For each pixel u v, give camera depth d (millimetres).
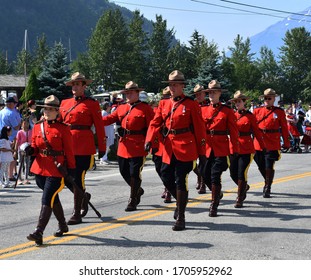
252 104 25453
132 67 81562
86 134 7691
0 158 11000
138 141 8328
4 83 47188
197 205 8867
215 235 6703
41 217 6270
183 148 7133
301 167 14906
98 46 79875
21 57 96312
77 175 7539
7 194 10141
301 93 104250
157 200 9414
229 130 8234
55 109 6449
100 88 70188
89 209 8570
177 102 7246
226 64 77625
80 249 6062
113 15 82688
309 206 8727
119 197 9766
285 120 9789
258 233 6809
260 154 9773
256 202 9133
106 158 15914
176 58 84938
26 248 6137
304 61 107000
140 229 7059
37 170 6480
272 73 109875
